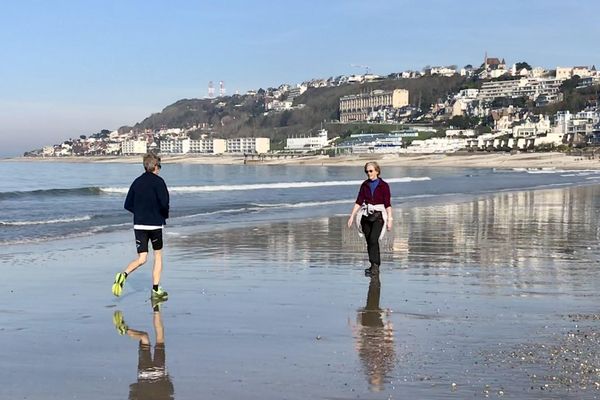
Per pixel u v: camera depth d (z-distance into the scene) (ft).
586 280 29.48
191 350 17.95
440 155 550.36
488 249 40.37
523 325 20.75
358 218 32.35
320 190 138.10
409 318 21.85
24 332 20.06
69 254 39.91
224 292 26.81
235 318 21.94
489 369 15.99
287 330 20.21
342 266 34.19
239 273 31.96
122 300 25.21
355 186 157.79
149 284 28.99
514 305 24.00
